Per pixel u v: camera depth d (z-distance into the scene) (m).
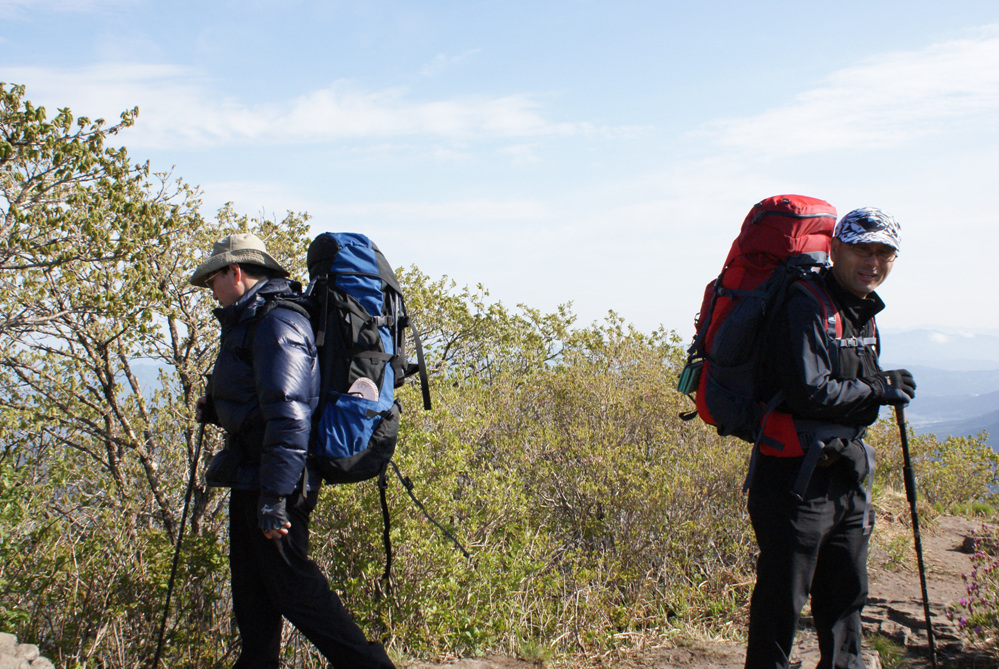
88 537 5.68
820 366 2.58
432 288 9.97
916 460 9.00
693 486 6.21
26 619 4.72
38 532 5.36
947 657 4.13
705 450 6.52
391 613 4.41
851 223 2.69
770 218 2.78
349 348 2.87
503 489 5.54
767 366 2.72
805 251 2.75
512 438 6.96
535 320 10.91
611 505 6.30
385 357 2.95
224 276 3.00
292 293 2.96
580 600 5.13
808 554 2.67
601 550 6.16
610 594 5.40
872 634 4.50
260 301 2.89
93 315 7.62
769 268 2.78
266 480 2.68
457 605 4.63
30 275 7.11
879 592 5.24
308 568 2.89
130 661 4.66
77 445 8.21
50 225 6.22
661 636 4.76
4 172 6.05
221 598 4.62
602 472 6.47
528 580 5.13
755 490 2.77
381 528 4.54
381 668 2.94
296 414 2.69
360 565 4.49
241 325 2.89
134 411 8.73
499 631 4.59
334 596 2.94
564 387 7.89
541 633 4.69
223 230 9.06
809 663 3.75
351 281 2.93
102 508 7.60
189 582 4.66
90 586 4.89
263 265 3.04
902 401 2.63
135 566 4.98
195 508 8.22
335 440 2.82
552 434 6.99
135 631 4.84
